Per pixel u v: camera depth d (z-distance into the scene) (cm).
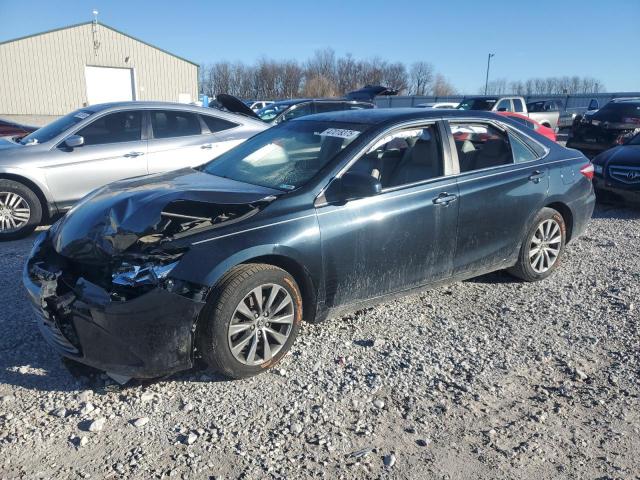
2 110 3183
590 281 550
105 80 3447
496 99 2164
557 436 310
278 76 6831
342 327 436
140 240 347
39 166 686
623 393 354
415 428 314
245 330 351
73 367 371
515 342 418
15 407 327
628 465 288
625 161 870
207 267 334
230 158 487
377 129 428
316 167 412
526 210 499
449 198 441
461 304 487
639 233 754
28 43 3181
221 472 276
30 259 385
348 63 7288
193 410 327
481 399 344
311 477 274
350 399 340
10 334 412
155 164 752
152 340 325
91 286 336
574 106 3606
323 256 380
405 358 390
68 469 278
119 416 321
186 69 3675
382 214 405
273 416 322
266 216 365
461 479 276
